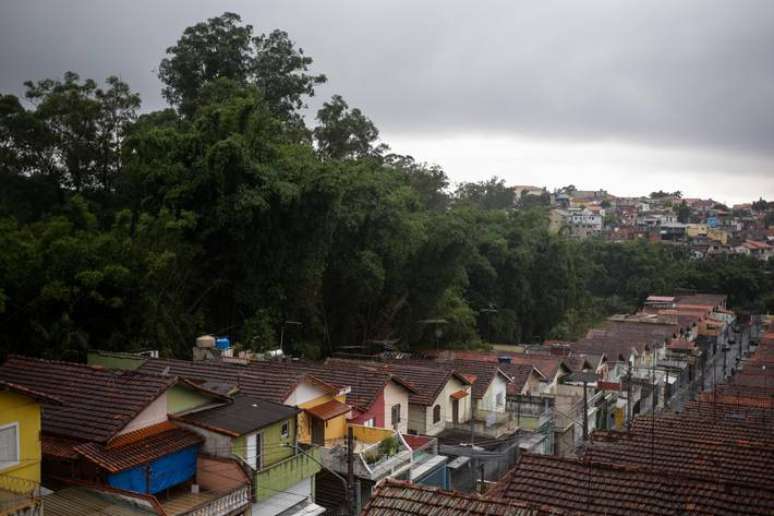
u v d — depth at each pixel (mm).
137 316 32281
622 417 56062
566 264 73562
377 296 46094
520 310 70000
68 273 30125
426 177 74438
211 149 34375
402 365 38656
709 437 28719
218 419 23438
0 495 17547
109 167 39781
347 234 42188
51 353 29109
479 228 67250
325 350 43875
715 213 194375
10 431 18422
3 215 34125
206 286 36594
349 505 20875
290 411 25078
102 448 20422
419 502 13812
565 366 50688
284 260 37812
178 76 47344
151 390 22625
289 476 24344
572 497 18828
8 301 29156
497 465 36438
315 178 36438
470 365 42281
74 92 37188
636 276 104500
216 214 34688
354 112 57375
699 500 18000
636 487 18969
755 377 49562
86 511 19203
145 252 31953
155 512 19375
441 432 36625
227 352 32781
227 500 21641
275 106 51281
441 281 49000
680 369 70750
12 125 35531
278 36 51375
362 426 29938
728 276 110125
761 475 22938
